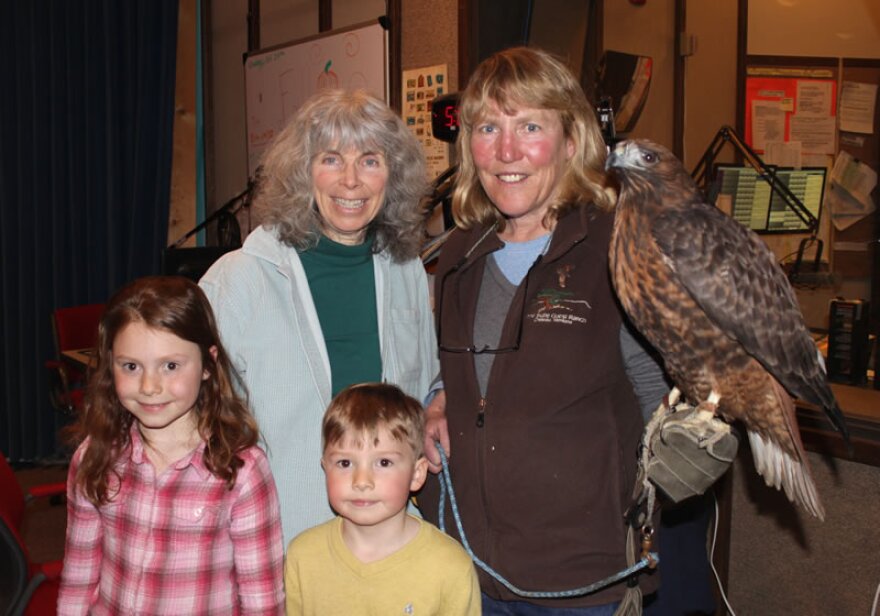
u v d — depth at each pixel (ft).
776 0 10.18
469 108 4.84
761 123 10.44
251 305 4.90
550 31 10.41
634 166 4.37
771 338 4.32
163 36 14.52
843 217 9.13
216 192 16.44
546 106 4.60
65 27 15.37
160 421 4.35
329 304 5.17
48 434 16.28
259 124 14.61
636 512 4.49
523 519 4.55
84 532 4.59
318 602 4.55
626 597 4.45
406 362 5.47
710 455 4.24
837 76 9.93
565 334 4.53
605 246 4.71
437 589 4.43
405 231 5.43
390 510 4.38
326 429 4.49
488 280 4.98
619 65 10.59
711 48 10.75
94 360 4.61
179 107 14.87
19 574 6.02
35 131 15.70
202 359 4.48
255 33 14.87
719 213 4.48
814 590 7.07
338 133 4.89
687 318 4.33
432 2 10.96
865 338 7.57
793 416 4.51
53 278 16.01
